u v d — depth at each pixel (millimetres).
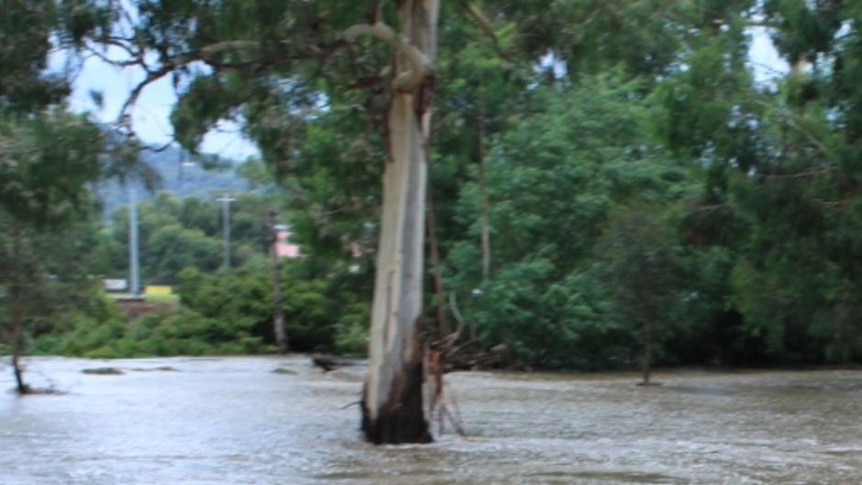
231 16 18062
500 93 25219
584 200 45031
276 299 60375
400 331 20422
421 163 20297
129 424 24469
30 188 19953
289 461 18578
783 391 34438
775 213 31453
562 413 27250
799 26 28656
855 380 39375
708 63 31438
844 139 28562
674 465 18109
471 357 44750
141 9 18250
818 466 18016
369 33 19422
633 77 48844
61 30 17719
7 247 31719
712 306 44125
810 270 33969
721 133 31500
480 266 45625
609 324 43375
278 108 22484
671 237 35812
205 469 17734
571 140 46594
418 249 20438
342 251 49281
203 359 54188
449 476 16938
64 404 29562
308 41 18969
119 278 108875
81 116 19328
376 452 19641
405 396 20469
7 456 19281
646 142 47281
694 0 32281
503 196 46094
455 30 23359
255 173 45750
